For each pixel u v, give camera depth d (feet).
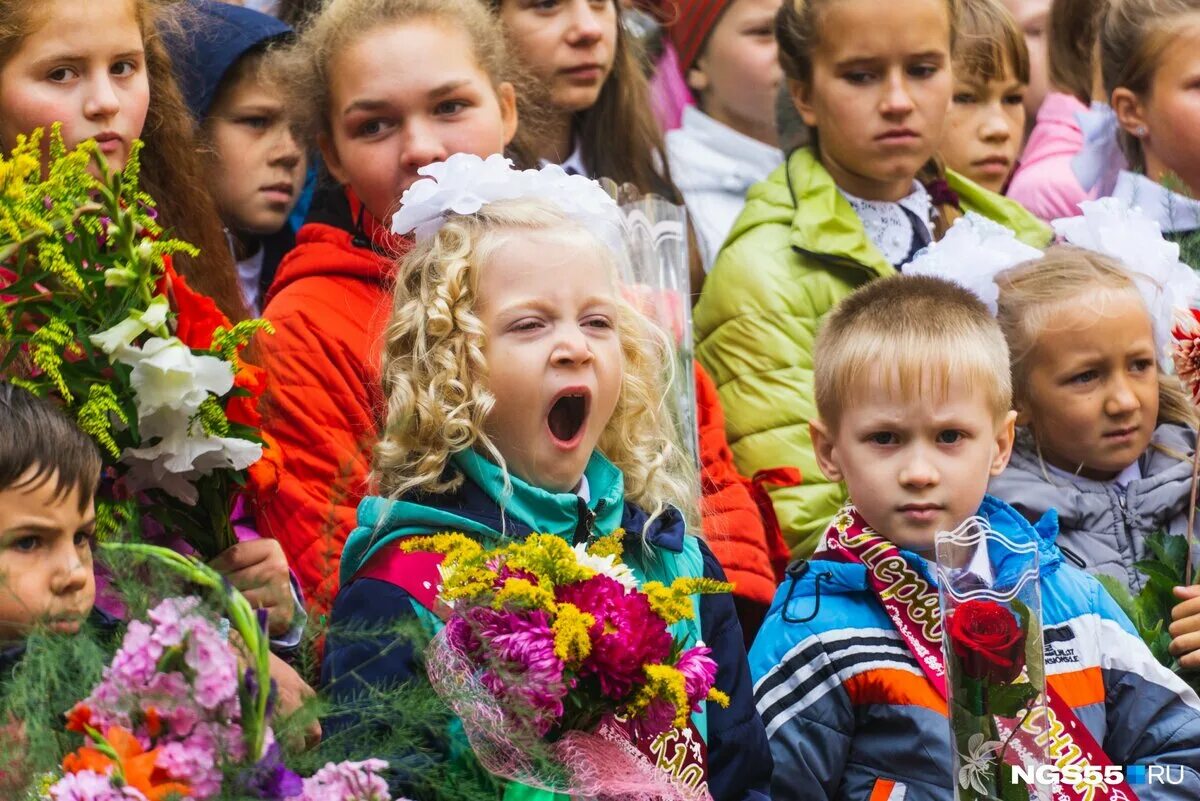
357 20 25.79
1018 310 25.70
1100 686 21.74
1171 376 26.45
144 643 13.67
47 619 14.19
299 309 24.32
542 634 15.38
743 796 18.86
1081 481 25.67
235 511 21.44
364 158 25.39
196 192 24.29
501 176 19.45
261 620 14.48
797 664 21.02
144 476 18.13
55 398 17.35
